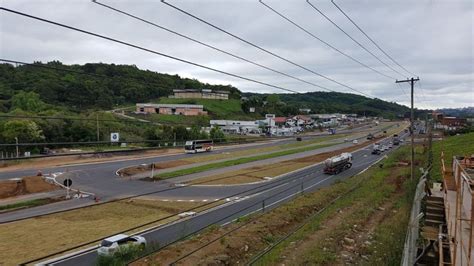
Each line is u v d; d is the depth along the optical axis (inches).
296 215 1218.0
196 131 3070.9
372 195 1390.3
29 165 2342.5
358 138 4763.8
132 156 2844.5
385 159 2733.8
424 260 617.0
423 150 2699.3
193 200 1517.0
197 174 2156.7
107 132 1588.3
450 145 2317.9
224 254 869.8
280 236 1035.9
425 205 776.3
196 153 3147.1
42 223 1200.8
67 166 2368.4
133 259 822.5
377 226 1013.2
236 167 2432.3
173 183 1887.3
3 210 1378.0
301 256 812.6
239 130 4554.6
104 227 1152.2
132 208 1395.2
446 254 542.0
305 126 5718.5
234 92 6633.9
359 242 901.2
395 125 6958.7
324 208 1280.8
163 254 860.0
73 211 1354.6
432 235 626.5
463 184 434.9
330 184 1822.1
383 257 775.1
